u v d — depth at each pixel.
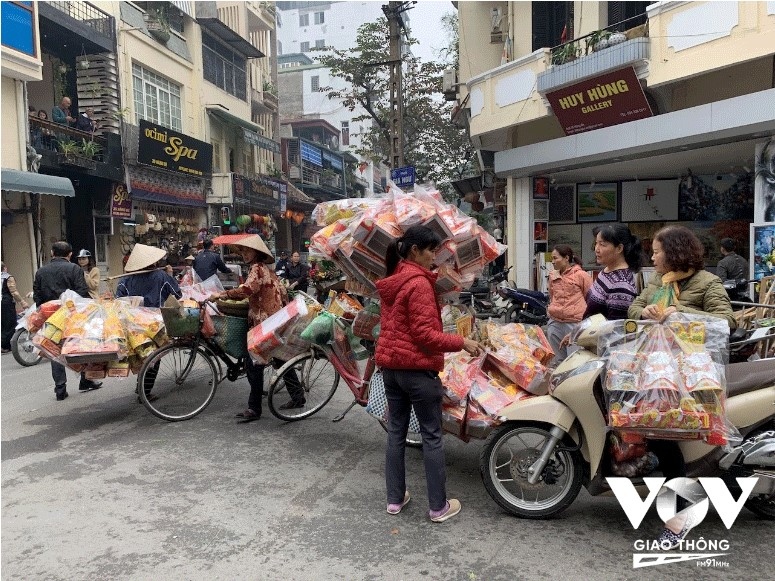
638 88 9.43
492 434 3.30
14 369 7.65
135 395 6.02
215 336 5.25
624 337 2.99
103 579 2.74
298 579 2.73
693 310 3.09
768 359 3.10
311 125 38.44
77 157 13.16
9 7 11.20
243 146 24.61
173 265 17.97
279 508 3.46
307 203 30.22
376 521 3.30
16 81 11.74
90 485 3.80
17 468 4.09
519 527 3.21
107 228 15.20
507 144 13.02
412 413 3.63
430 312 3.12
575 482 3.23
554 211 13.23
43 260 13.41
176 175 18.05
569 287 5.23
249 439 4.69
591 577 2.71
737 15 8.17
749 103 8.11
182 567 2.83
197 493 3.67
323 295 12.06
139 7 16.94
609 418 2.96
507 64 11.78
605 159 10.32
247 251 5.08
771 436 3.00
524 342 3.77
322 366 5.41
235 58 23.48
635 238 4.07
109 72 15.19
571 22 11.85
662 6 9.05
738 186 12.05
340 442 4.62
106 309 4.84
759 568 2.77
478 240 3.85
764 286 4.95
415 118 23.41
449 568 2.80
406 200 3.80
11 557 2.94
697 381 2.78
